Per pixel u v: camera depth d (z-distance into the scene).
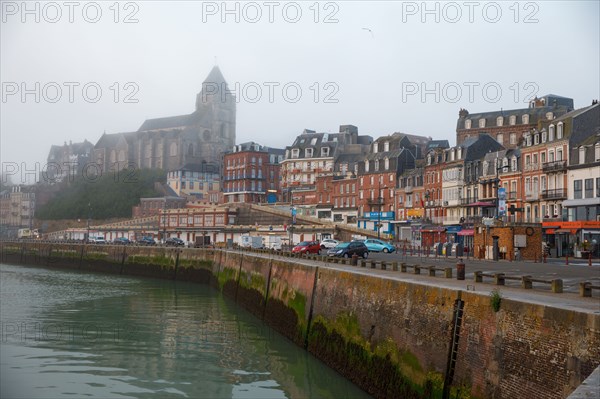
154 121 188.50
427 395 19.09
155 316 44.41
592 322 13.13
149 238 112.44
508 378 15.62
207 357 30.05
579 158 62.62
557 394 13.92
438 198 92.56
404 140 111.06
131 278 86.38
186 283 77.69
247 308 48.28
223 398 23.19
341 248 52.03
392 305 22.41
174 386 24.86
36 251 121.00
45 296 58.78
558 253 59.88
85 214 156.12
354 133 133.50
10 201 173.62
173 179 158.38
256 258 48.16
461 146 89.25
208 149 176.25
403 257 54.62
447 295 18.94
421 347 19.89
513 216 69.31
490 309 16.72
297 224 102.81
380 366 22.48
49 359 29.52
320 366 27.98
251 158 139.75
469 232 70.06
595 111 65.25
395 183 104.31
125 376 26.34
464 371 17.48
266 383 25.11
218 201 148.50
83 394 23.78
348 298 26.81
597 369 10.09
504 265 41.25
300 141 133.00
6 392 23.78
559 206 65.69
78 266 107.56
